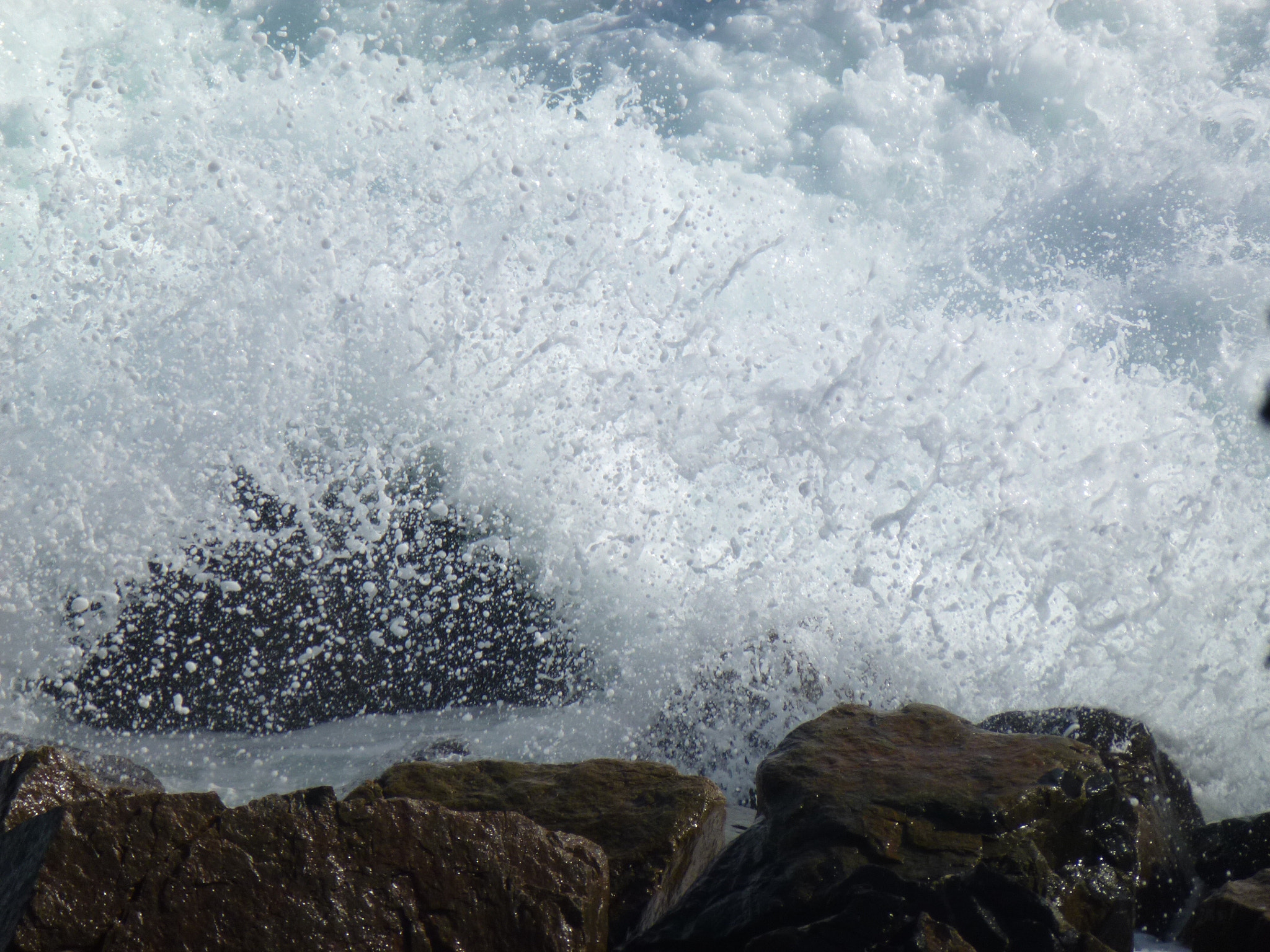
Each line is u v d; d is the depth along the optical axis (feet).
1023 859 27.22
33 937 21.13
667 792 31.91
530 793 32.07
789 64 99.50
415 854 24.34
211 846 23.20
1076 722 38.01
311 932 22.70
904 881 25.95
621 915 27.73
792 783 30.68
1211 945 28.73
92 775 29.35
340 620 50.24
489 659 49.93
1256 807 44.37
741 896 27.50
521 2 106.11
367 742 45.47
